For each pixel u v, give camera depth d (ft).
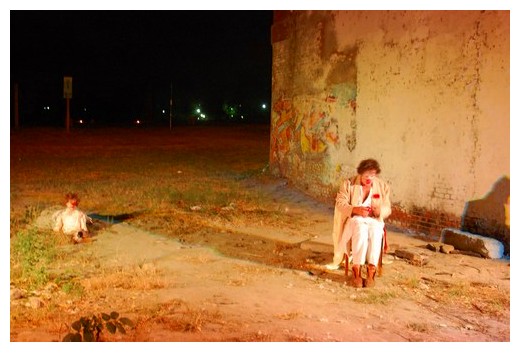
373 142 36.35
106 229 31.45
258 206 39.86
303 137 44.93
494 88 27.71
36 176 54.39
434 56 31.22
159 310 18.56
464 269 24.99
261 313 18.84
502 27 27.14
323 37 41.73
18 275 22.20
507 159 27.22
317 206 40.55
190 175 55.88
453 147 30.25
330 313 19.21
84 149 88.48
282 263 25.67
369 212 23.26
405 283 22.91
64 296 19.90
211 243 29.07
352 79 38.34
